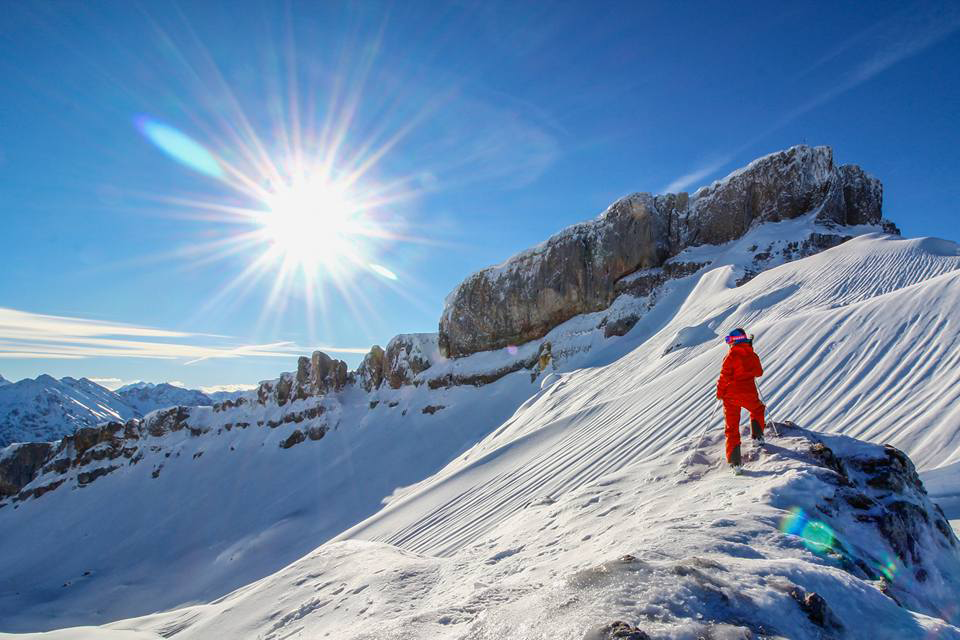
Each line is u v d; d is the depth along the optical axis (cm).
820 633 228
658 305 3353
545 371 3769
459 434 3878
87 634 1020
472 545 671
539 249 4284
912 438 899
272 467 4872
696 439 639
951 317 1180
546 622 240
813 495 412
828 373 1250
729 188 3650
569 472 1439
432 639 298
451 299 4800
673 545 336
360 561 789
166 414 6228
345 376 5594
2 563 4903
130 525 4875
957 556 434
